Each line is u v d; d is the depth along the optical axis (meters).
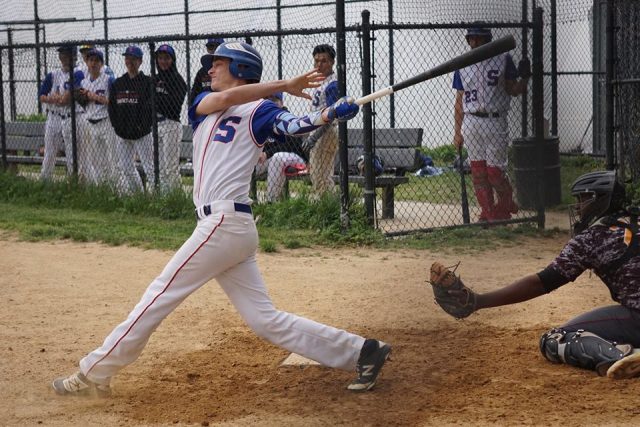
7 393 10.08
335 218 19.81
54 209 23.56
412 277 15.63
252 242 9.38
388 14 30.08
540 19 19.72
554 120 25.52
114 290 15.07
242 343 11.90
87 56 24.77
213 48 22.05
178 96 23.42
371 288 14.88
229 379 10.44
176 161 23.66
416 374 10.34
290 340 9.55
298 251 18.14
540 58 19.91
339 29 18.47
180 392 10.01
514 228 19.98
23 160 27.36
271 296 14.45
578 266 9.84
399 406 9.31
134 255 17.91
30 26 41.44
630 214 10.04
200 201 9.38
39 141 29.84
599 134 29.27
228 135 9.25
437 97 30.30
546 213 21.61
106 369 9.61
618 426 8.55
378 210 23.00
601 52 29.05
